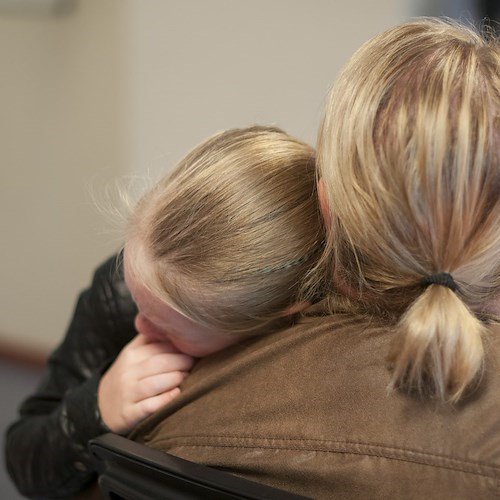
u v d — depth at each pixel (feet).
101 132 7.52
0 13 7.93
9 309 8.94
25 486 2.79
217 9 6.79
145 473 1.86
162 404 2.20
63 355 2.99
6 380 8.39
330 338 1.86
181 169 2.02
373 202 1.65
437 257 1.64
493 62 1.72
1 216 8.75
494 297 1.77
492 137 1.58
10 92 8.18
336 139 1.74
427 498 1.62
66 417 2.51
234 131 2.11
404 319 1.64
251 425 1.88
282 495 1.60
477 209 1.61
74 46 7.45
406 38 1.81
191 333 2.06
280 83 6.84
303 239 1.94
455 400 1.62
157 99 7.14
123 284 2.85
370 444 1.70
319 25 6.59
